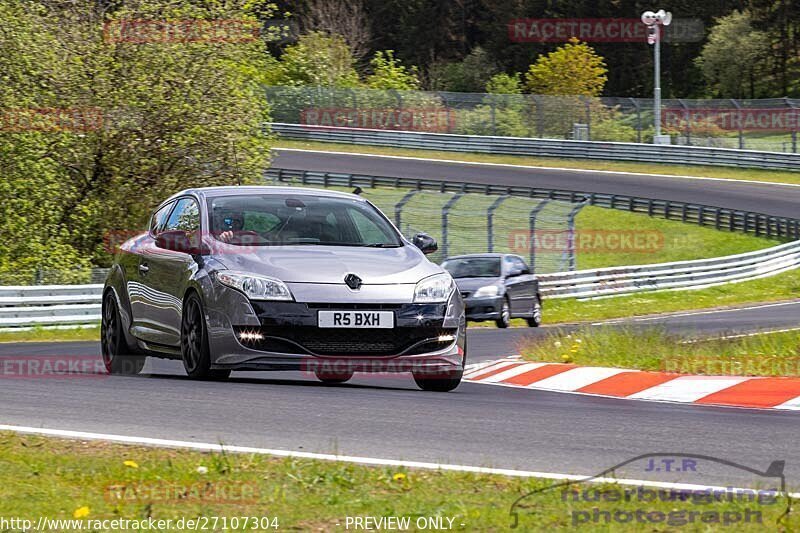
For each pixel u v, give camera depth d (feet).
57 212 250.16
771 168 515.09
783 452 61.36
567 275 287.89
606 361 111.65
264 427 66.64
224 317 82.64
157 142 266.16
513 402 81.41
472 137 567.59
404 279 84.33
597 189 476.54
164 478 52.90
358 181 467.93
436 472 54.60
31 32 256.73
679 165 529.04
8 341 173.68
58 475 53.67
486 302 214.69
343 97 631.15
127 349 100.58
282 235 89.61
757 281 344.08
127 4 264.11
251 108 277.03
